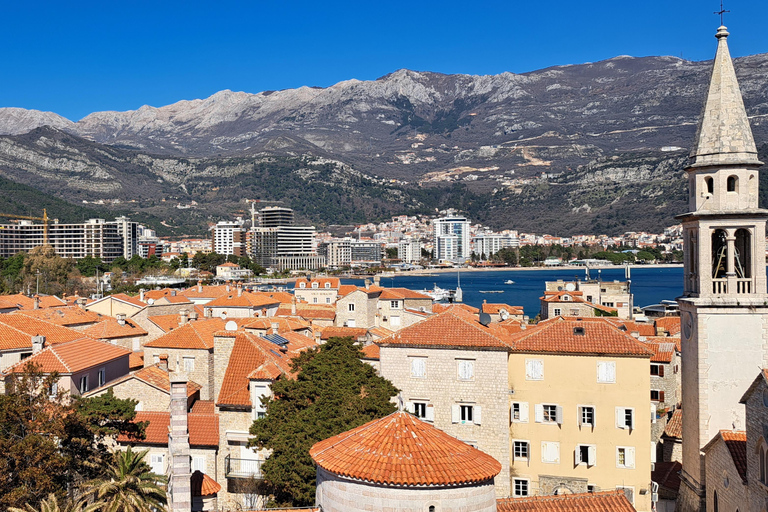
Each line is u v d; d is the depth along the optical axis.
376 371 64.69
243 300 154.88
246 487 58.84
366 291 140.75
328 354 62.53
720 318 51.59
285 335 91.50
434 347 63.72
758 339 51.31
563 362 62.97
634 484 61.16
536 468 63.16
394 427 35.03
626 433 61.59
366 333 96.31
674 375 84.69
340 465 33.22
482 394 62.81
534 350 63.38
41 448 44.34
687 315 54.19
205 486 49.16
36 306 140.25
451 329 65.12
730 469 45.41
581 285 150.50
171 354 80.88
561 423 62.69
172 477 38.19
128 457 47.78
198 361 80.12
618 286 149.50
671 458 72.56
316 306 159.88
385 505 31.72
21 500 42.72
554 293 139.38
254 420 59.50
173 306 135.62
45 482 43.34
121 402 55.59
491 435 62.53
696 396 52.41
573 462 62.41
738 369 51.44
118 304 133.50
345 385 56.91
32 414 47.75
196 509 48.00
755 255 51.69
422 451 33.44
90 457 50.62
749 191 52.19
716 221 51.97
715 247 53.72
